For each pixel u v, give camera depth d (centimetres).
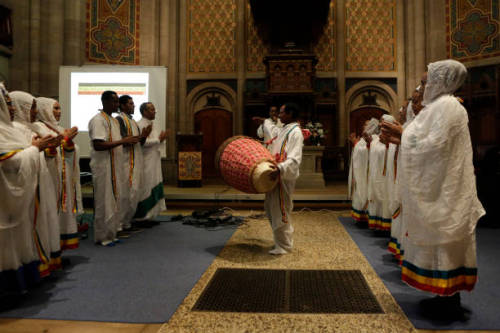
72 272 301
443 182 205
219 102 1138
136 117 709
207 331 196
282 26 1075
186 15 1145
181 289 260
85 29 943
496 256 352
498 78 902
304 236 434
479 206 211
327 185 934
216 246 391
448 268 204
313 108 1077
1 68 791
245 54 1131
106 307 228
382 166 425
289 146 352
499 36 905
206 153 1138
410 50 1070
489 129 917
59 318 212
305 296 244
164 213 627
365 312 219
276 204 354
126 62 1022
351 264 319
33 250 249
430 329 198
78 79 708
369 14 1118
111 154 402
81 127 703
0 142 225
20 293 235
